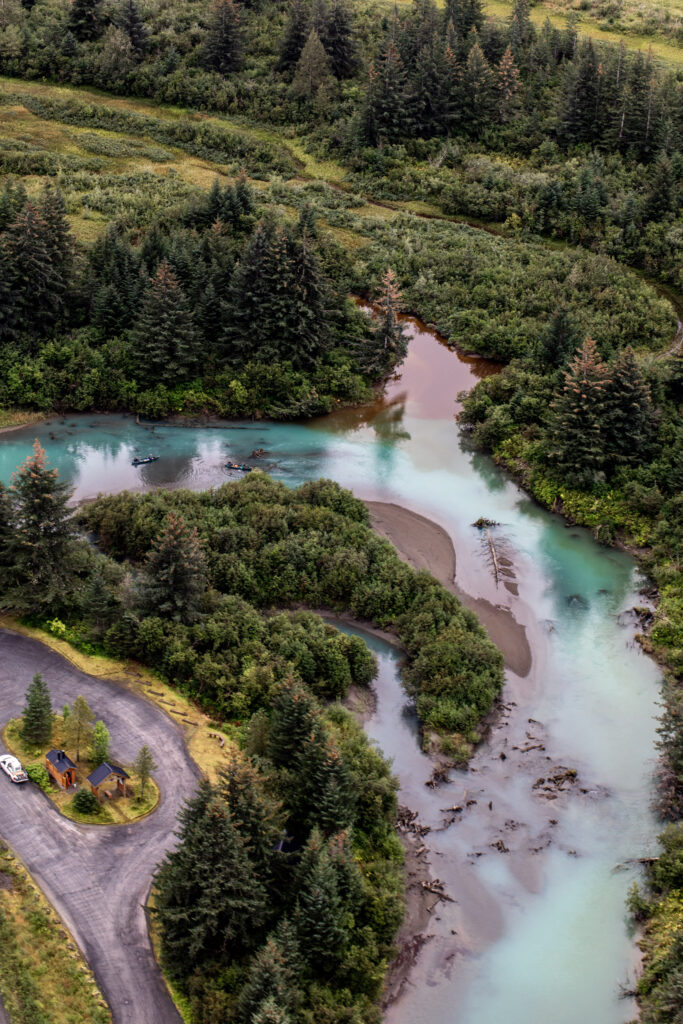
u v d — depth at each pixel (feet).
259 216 415.23
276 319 358.84
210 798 163.22
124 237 392.27
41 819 180.34
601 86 473.26
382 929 170.81
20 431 331.57
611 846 196.65
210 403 350.02
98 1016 150.51
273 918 165.89
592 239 428.15
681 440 305.53
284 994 148.15
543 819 201.67
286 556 259.60
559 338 351.67
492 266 415.64
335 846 169.27
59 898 167.22
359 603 250.16
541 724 224.94
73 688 212.23
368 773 194.29
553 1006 168.45
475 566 277.23
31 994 149.89
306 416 352.69
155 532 264.52
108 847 176.65
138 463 315.17
